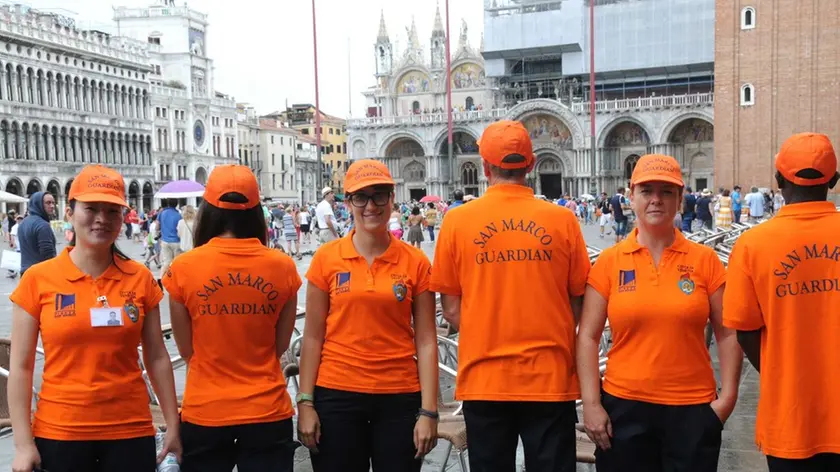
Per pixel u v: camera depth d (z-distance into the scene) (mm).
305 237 41781
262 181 109688
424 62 90188
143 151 82000
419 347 5191
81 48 72812
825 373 4250
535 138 79188
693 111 69938
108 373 4609
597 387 4934
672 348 4727
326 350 5145
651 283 4781
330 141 131250
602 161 75062
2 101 62844
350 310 5043
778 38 49719
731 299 4445
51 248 10430
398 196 87812
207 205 4984
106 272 4672
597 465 5066
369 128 85312
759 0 50062
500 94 83875
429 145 82875
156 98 84938
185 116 90000
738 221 35781
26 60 66125
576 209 53906
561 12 76875
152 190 83312
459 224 5000
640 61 74125
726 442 7098
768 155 50344
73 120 71625
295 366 6883
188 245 19297
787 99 49656
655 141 72062
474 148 83312
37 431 4574
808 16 48844
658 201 4770
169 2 96250
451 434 5648
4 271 28734
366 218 5004
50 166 68250
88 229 4547
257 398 4914
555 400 4855
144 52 84000
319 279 5156
